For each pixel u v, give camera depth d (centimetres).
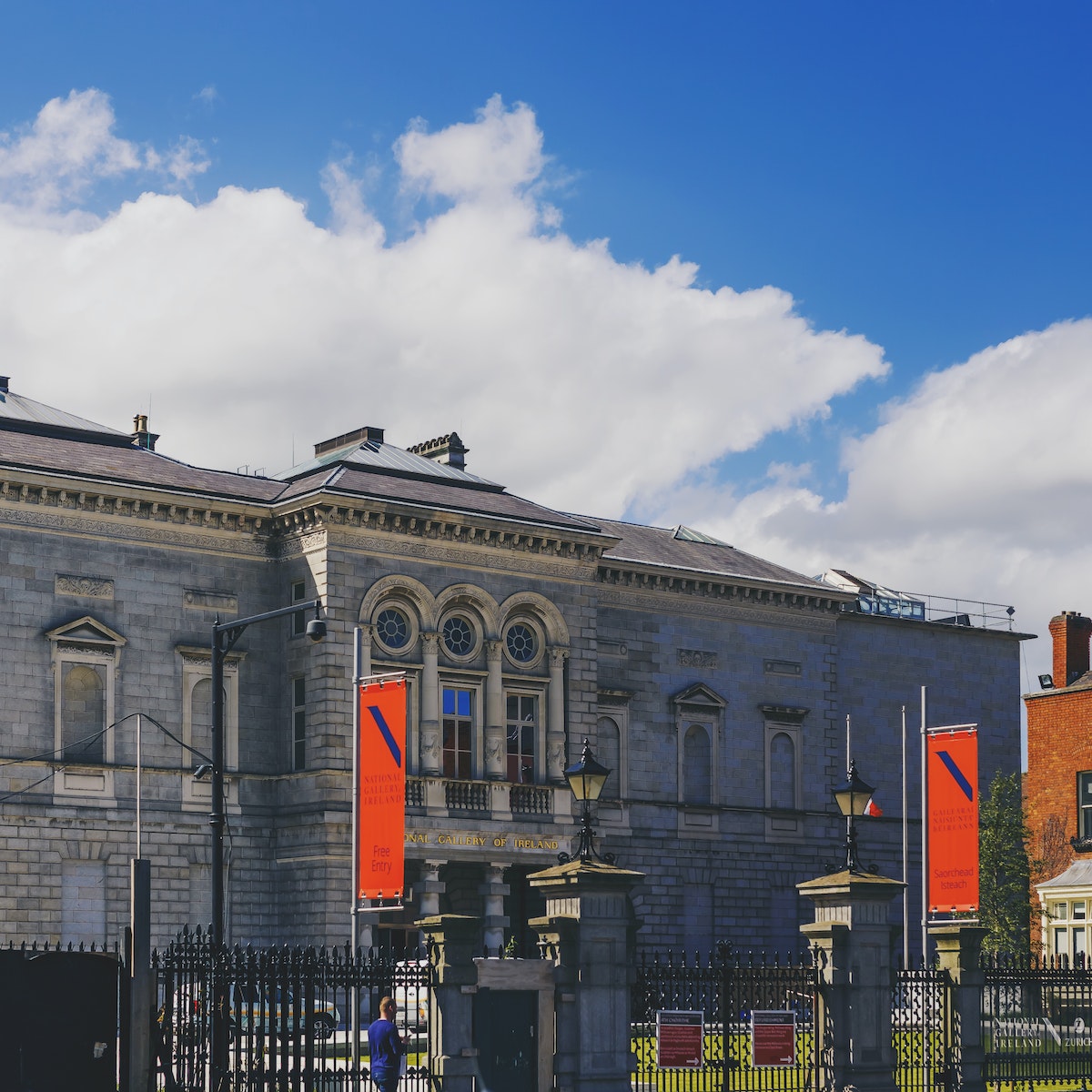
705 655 8756
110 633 6962
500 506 7975
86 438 7588
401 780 5406
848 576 10025
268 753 7369
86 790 6856
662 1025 3366
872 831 9250
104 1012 3062
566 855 6197
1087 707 8619
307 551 7369
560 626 7950
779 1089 3597
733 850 8650
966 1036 3675
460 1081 3145
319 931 7062
